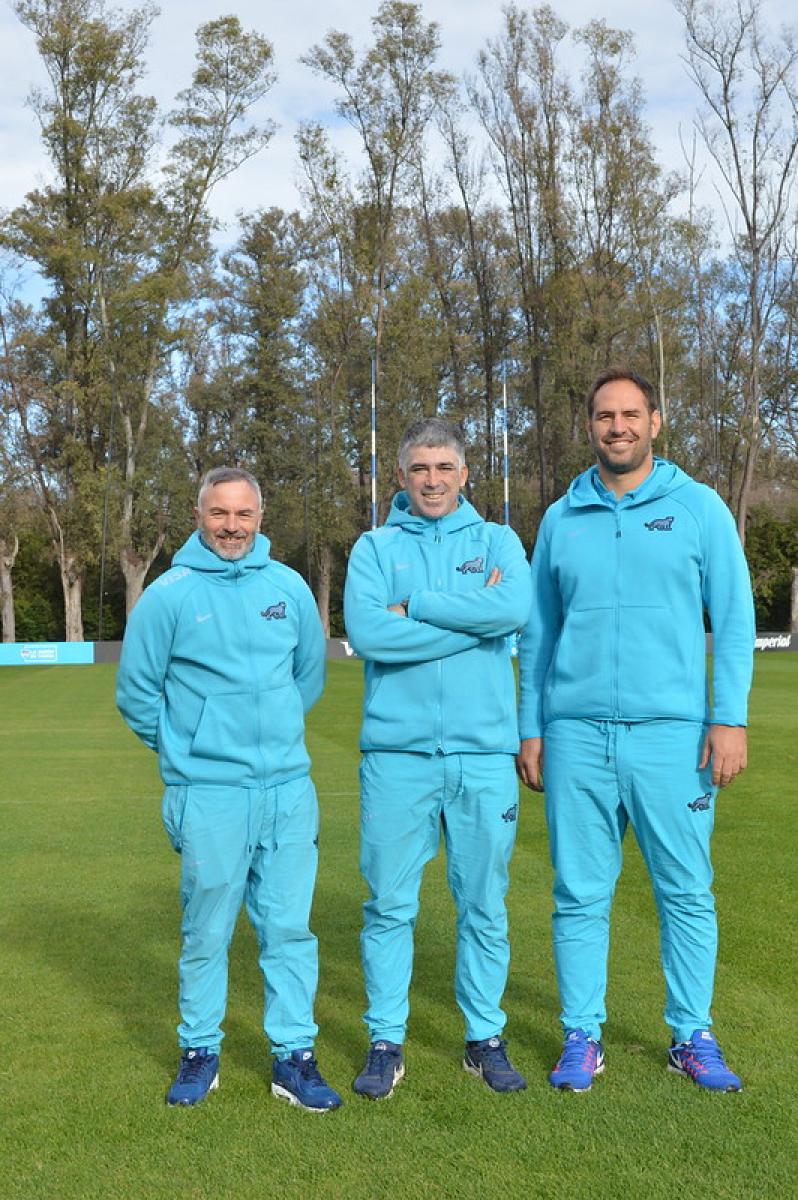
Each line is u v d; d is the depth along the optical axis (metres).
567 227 38.66
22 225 36.44
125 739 12.88
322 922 5.18
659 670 3.43
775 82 34.31
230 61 37.16
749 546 41.62
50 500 39.41
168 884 5.88
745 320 41.00
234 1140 3.00
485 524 3.60
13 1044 3.70
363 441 42.56
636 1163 2.84
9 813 8.00
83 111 37.41
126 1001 4.11
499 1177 2.78
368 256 39.84
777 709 15.21
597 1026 3.46
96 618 46.31
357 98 37.94
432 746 3.38
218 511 3.35
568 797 3.52
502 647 3.49
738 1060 3.48
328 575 43.66
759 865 6.11
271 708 3.40
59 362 38.38
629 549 3.47
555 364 39.47
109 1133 3.05
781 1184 2.73
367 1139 3.00
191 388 44.56
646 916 5.14
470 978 3.43
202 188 37.97
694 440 41.91
